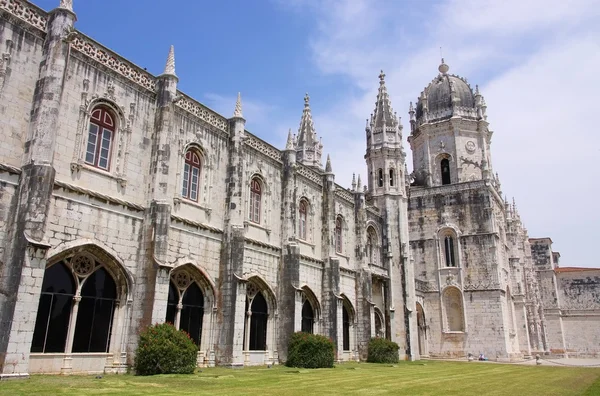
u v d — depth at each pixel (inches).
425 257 2326.5
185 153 1026.7
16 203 695.7
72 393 544.1
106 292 836.6
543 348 2903.5
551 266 3228.3
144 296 847.7
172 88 976.3
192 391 613.9
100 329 816.3
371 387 764.6
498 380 999.0
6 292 653.9
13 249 669.9
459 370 1305.4
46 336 733.9
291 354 1161.4
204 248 1028.5
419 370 1241.4
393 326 1796.3
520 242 2871.6
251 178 1219.2
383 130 2025.1
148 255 868.0
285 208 1316.4
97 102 852.6
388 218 1932.8
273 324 1226.0
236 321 1024.9
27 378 649.6
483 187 2263.8
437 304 2242.9
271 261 1243.8
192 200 1032.8
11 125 713.0
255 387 698.2
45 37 776.9
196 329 1013.8
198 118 1066.1
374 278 1807.3
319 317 1419.8
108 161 868.6
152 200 899.4
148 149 935.7
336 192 1620.3
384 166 1990.7
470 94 2564.0
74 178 790.5
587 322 3070.9
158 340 799.7
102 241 815.7
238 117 1154.0
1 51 716.7
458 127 2454.5
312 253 1439.5
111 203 840.3
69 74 805.9
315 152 2154.3
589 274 3171.8
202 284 1031.0
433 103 2573.8
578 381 1027.3
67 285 775.7
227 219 1091.9
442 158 2486.5
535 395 726.5
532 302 2778.1
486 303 2146.9
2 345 633.6
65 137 785.6
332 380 853.8
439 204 2351.1
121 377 741.3
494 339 2096.5
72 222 771.4
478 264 2203.5
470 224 2262.6
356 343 1604.3
